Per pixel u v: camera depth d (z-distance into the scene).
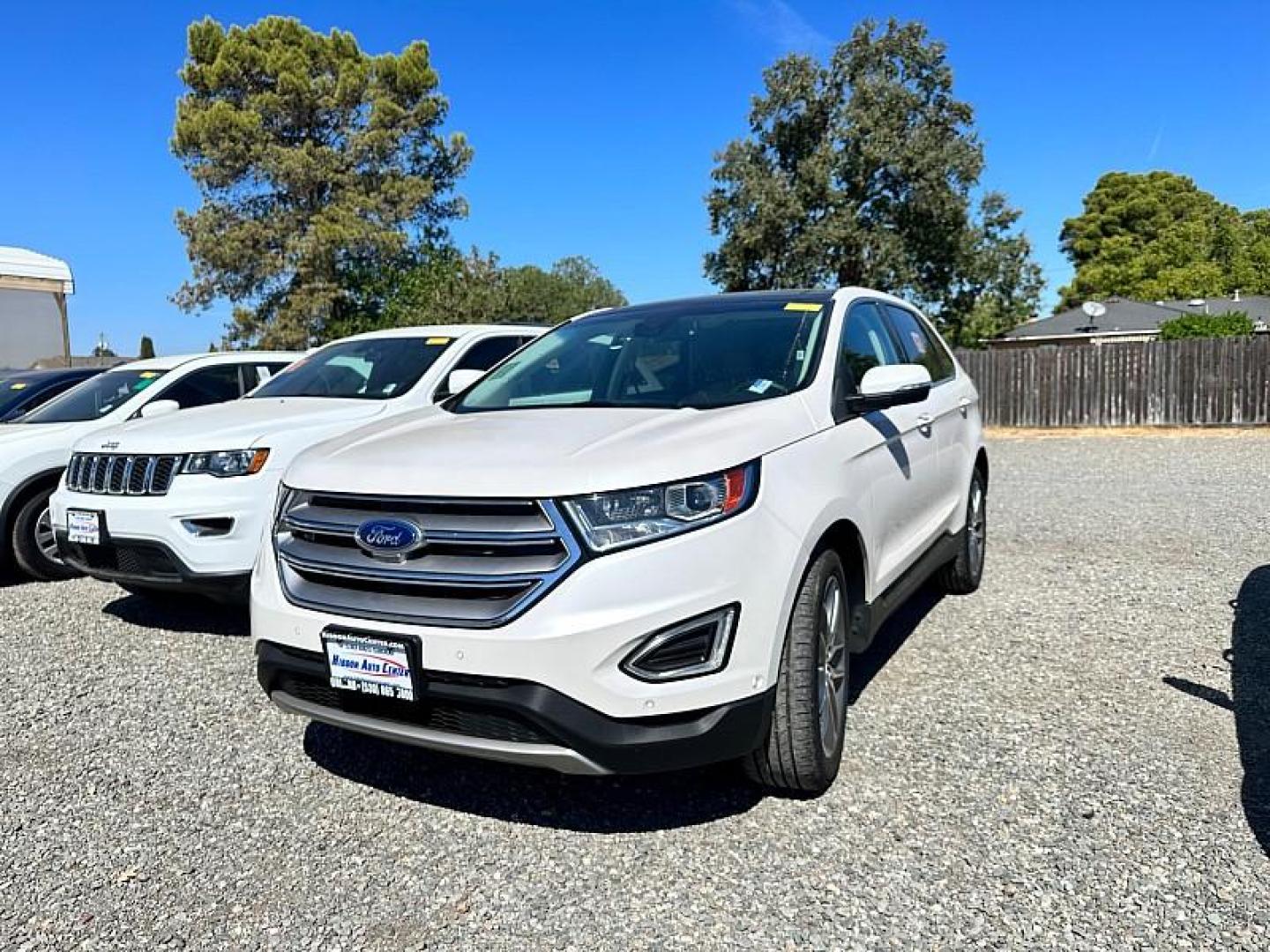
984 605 5.44
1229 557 6.44
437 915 2.54
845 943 2.36
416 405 5.89
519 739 2.62
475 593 2.65
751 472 2.83
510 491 2.63
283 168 31.47
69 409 7.42
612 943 2.39
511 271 35.91
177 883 2.73
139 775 3.46
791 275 33.97
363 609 2.77
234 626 5.40
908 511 4.09
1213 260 59.16
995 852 2.75
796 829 2.94
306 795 3.28
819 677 3.08
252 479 4.78
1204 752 3.37
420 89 34.56
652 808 3.12
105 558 5.04
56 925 2.54
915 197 33.16
